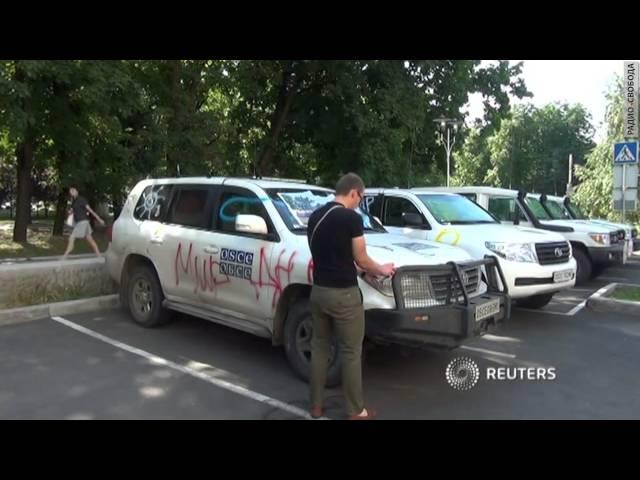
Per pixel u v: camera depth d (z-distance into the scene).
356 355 4.06
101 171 18.50
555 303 8.98
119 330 6.61
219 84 19.25
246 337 6.42
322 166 20.77
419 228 8.00
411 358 5.81
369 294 4.52
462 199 8.84
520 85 21.25
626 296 8.80
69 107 16.22
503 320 5.26
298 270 4.90
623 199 11.16
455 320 4.61
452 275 4.77
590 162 27.39
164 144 17.83
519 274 7.11
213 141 19.62
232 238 5.63
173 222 6.44
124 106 15.34
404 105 17.14
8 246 18.12
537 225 9.65
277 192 5.72
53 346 5.92
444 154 22.20
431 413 4.37
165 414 4.23
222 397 4.59
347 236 3.91
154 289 6.57
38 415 4.16
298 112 19.45
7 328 6.60
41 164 20.98
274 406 4.42
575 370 5.48
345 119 17.38
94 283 7.96
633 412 4.43
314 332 4.19
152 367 5.30
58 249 18.03
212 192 6.12
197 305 6.05
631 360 5.83
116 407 4.33
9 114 13.02
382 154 16.97
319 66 17.12
